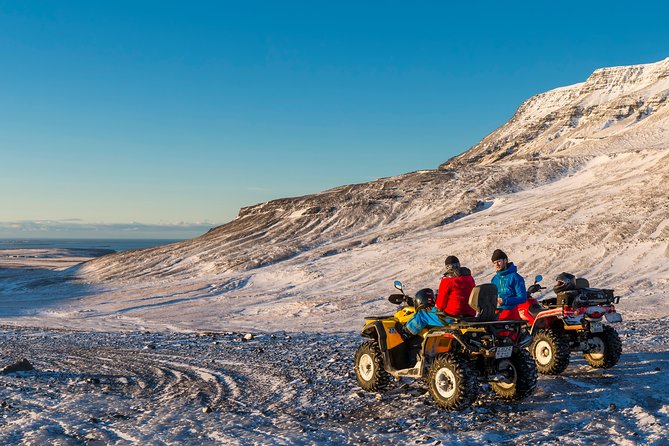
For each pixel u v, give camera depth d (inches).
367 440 257.8
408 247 2415.1
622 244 1870.1
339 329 987.3
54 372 472.4
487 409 297.0
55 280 2743.6
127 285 2472.9
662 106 7342.5
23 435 278.8
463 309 312.5
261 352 547.8
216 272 2603.3
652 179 2662.4
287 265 2516.0
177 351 585.9
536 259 1911.9
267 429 279.9
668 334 546.6
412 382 366.3
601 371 384.8
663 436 243.8
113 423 298.2
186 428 284.4
